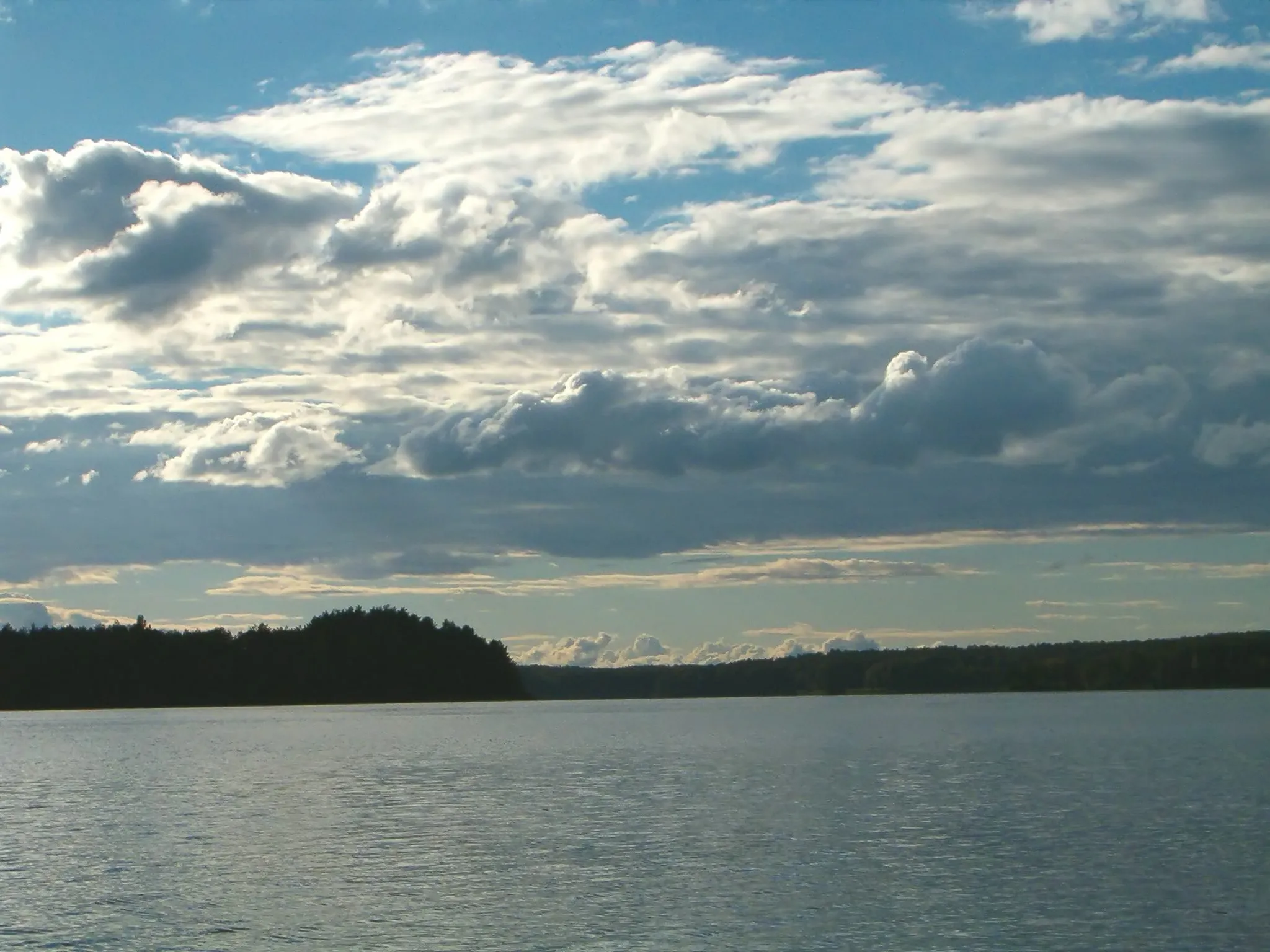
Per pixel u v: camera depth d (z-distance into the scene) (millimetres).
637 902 46156
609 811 71938
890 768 98438
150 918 45031
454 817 70125
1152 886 47656
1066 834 60125
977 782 85812
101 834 64875
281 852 58156
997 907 44625
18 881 51656
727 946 40062
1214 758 102312
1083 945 39875
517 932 42188
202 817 71750
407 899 47219
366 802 78562
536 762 111000
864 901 45812
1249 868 50969
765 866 52531
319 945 41219
